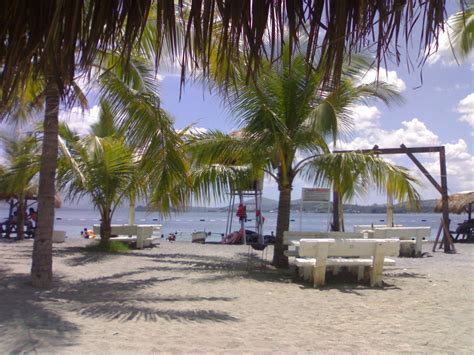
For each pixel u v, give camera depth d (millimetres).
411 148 18469
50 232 9008
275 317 6953
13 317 6250
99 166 15750
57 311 6785
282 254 12609
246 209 20688
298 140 11750
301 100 11281
